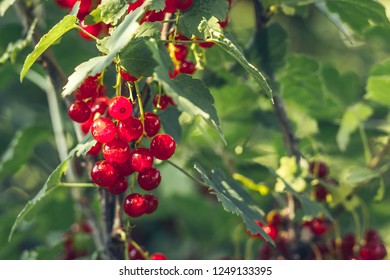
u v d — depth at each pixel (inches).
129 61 22.3
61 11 32.6
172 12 23.4
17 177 39.2
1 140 35.9
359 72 44.5
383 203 33.3
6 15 34.1
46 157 35.6
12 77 32.5
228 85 29.1
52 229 31.6
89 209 28.8
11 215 30.7
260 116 30.8
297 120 30.3
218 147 30.6
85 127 24.6
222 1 23.2
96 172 22.9
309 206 25.9
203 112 21.5
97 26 24.0
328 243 28.2
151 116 23.0
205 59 26.1
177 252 35.5
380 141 31.6
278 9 26.9
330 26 45.4
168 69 21.9
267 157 30.5
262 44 27.2
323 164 28.6
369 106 31.6
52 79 26.0
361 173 28.3
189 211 34.2
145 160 22.8
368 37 30.1
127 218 24.5
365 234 28.3
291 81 28.4
